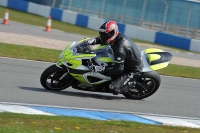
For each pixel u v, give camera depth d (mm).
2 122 19156
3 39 50688
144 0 98438
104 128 20406
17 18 86375
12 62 37125
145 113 26188
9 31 60281
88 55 27062
